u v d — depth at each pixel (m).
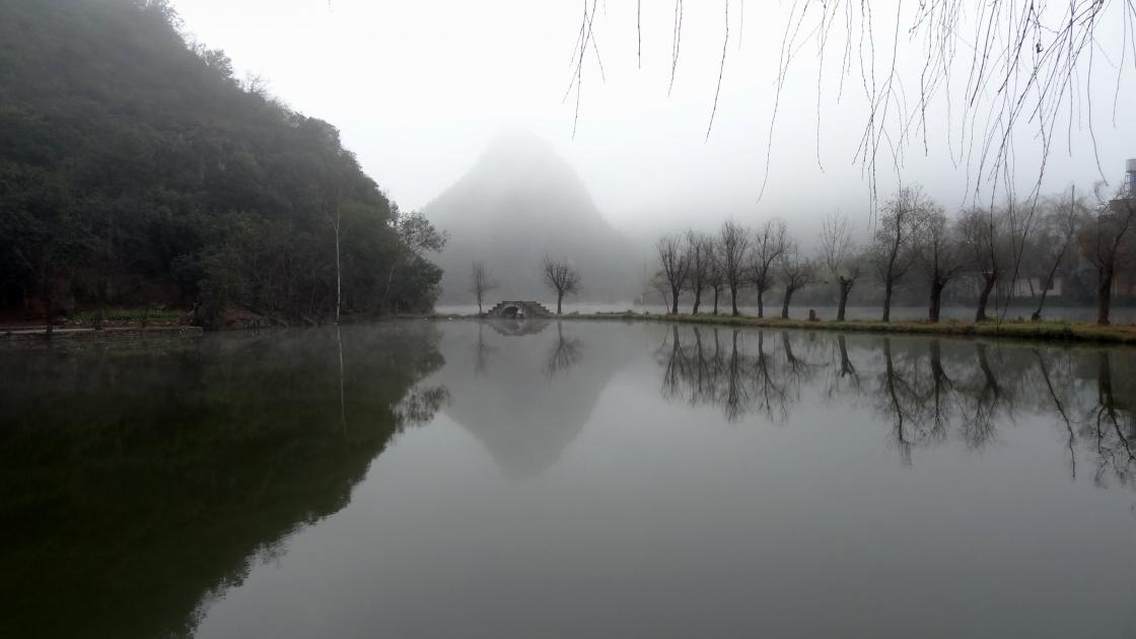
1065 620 3.55
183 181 43.91
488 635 3.44
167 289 37.56
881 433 8.44
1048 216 25.84
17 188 31.28
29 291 31.77
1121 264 22.41
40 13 49.84
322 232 44.91
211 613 3.75
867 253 35.62
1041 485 6.12
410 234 58.12
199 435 8.50
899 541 4.75
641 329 36.81
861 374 14.41
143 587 4.13
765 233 48.97
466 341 27.38
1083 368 14.27
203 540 4.90
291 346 23.80
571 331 35.88
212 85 59.53
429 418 9.62
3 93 40.84
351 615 3.70
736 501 5.70
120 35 55.62
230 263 34.06
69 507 5.70
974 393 11.50
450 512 5.45
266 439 8.27
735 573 4.21
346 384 13.37
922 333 25.69
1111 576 4.12
